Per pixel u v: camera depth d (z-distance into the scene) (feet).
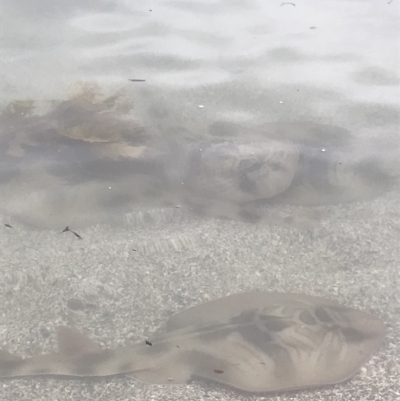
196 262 5.26
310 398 4.05
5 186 5.89
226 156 6.12
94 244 5.42
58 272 5.13
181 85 7.72
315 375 4.08
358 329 4.37
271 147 6.25
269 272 5.17
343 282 5.05
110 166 6.16
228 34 9.86
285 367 4.10
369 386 4.11
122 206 5.78
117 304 4.87
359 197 5.96
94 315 4.77
